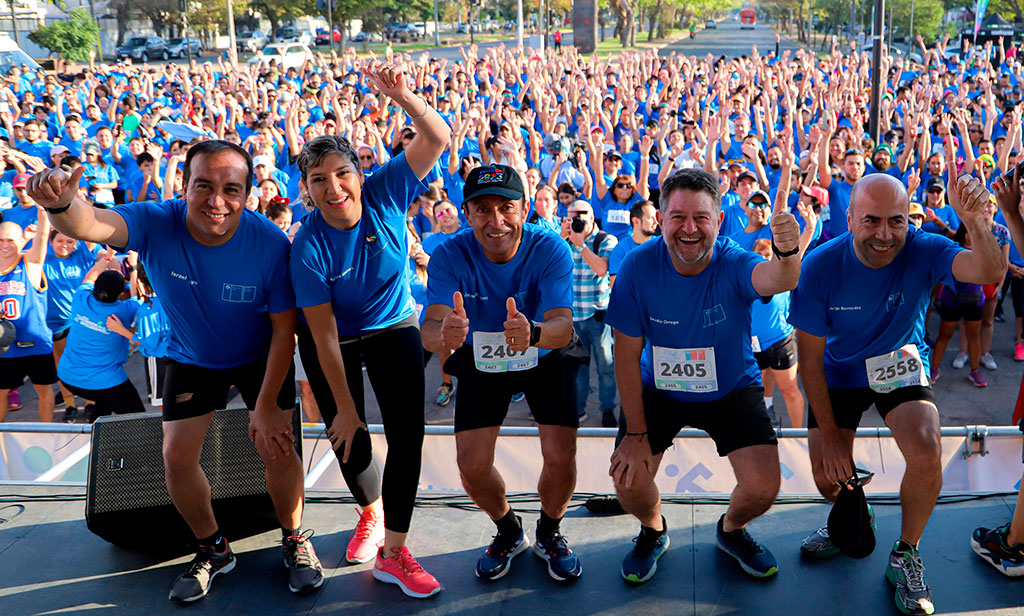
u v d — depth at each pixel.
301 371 4.09
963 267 2.83
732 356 3.07
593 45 53.69
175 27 53.03
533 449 4.59
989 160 8.88
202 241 2.92
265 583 3.26
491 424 3.19
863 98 15.84
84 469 4.57
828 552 3.29
